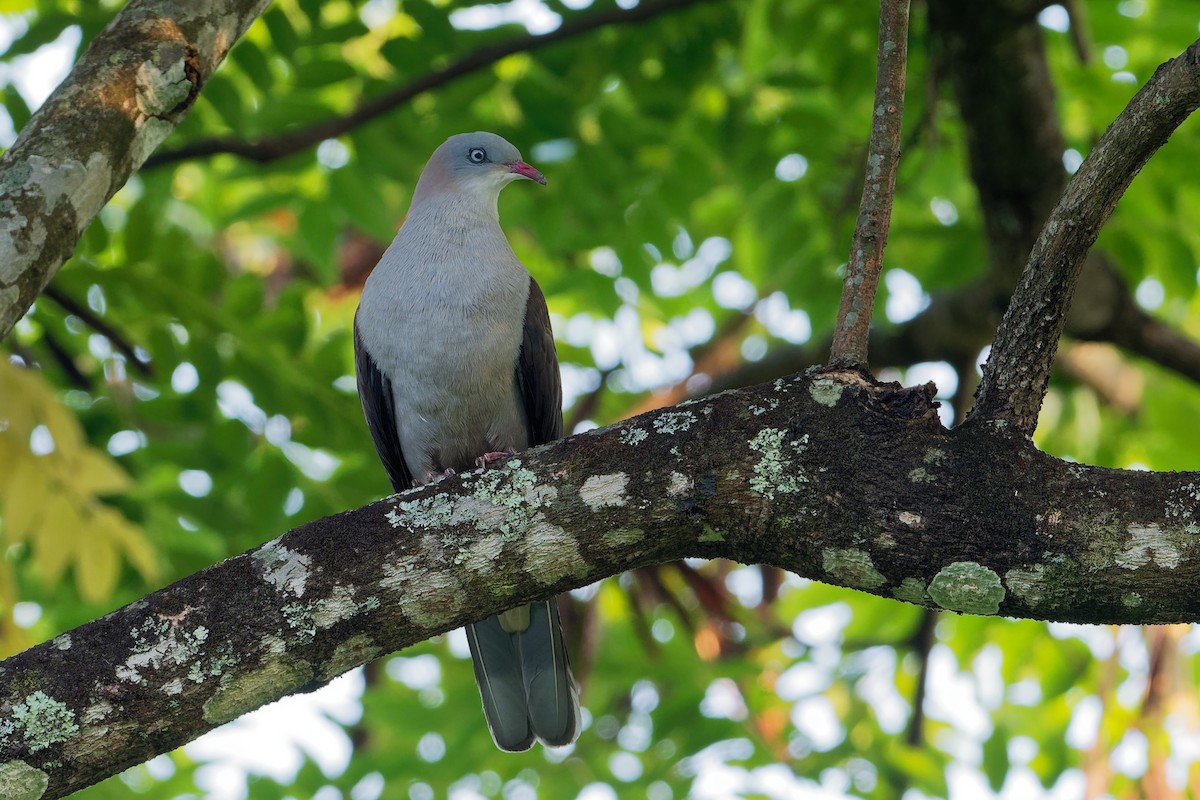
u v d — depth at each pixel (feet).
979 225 38.34
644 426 16.81
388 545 16.37
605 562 16.62
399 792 40.11
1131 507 15.46
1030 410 16.29
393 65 35.40
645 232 38.99
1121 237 35.09
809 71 36.60
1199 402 42.14
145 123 18.07
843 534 16.03
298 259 51.47
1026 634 40.68
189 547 37.47
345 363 36.45
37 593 38.22
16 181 16.83
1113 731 38.52
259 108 36.65
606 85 37.96
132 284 34.40
